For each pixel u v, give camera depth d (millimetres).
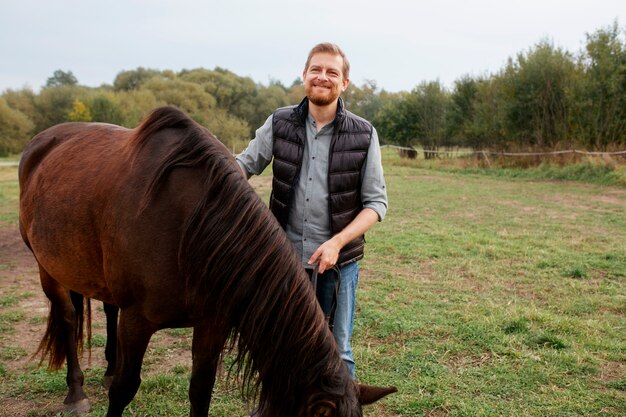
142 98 37375
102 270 2230
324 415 1487
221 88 44188
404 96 25578
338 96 2162
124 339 2047
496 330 3713
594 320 3943
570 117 15562
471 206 9906
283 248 1740
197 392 2037
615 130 14672
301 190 2203
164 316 2002
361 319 3961
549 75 16062
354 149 2172
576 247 6328
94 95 35125
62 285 2680
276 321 1647
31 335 3773
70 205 2285
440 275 5215
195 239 1807
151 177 1991
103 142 2510
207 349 1993
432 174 17312
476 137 19766
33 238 2604
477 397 2824
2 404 2811
